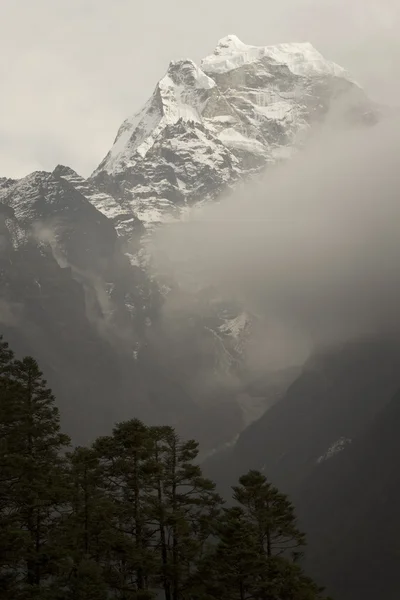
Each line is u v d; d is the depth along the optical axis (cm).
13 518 9281
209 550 10706
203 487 10712
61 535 9788
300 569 10725
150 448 10394
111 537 9969
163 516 10175
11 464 9262
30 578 9644
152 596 9612
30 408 10375
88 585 9100
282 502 11156
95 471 10294
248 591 10344
